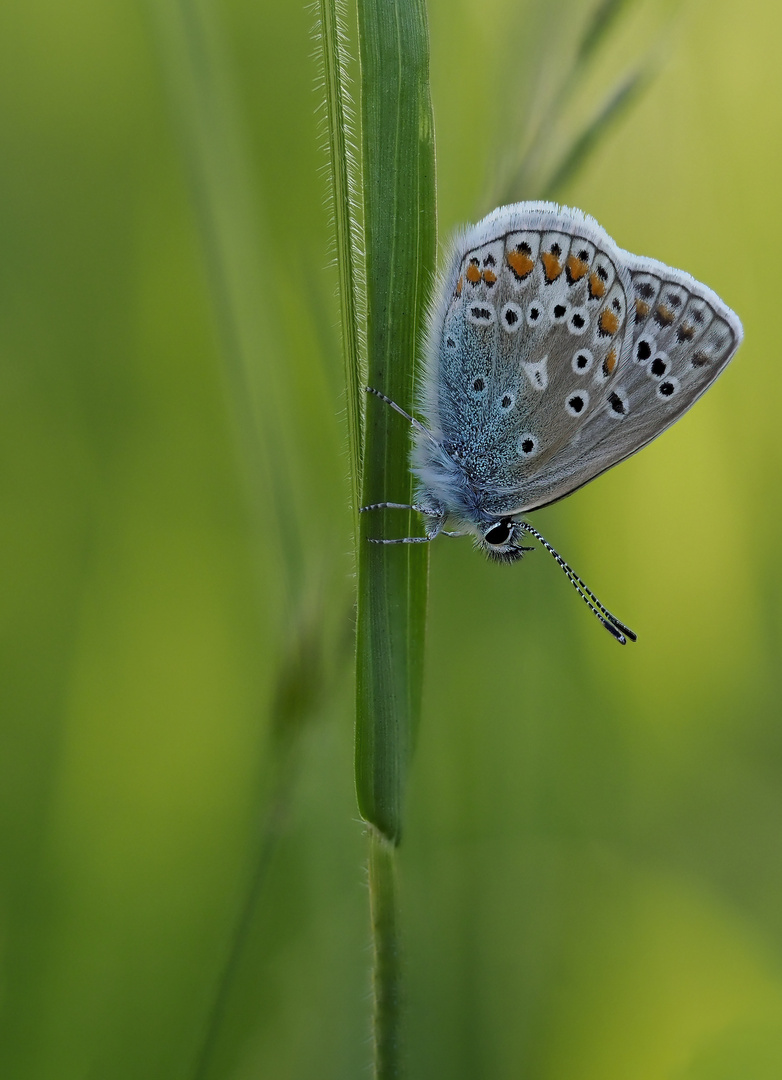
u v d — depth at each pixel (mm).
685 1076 268
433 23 270
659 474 279
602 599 277
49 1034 262
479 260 265
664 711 277
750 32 281
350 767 268
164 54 263
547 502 270
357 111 252
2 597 271
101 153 282
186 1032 264
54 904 264
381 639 251
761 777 277
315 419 269
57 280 279
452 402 268
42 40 280
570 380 268
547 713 273
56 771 267
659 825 274
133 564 275
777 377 279
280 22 281
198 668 273
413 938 268
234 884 268
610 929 272
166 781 270
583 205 281
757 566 279
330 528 261
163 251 282
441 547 272
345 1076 266
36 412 277
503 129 263
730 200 281
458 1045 267
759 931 273
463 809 270
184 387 280
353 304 251
